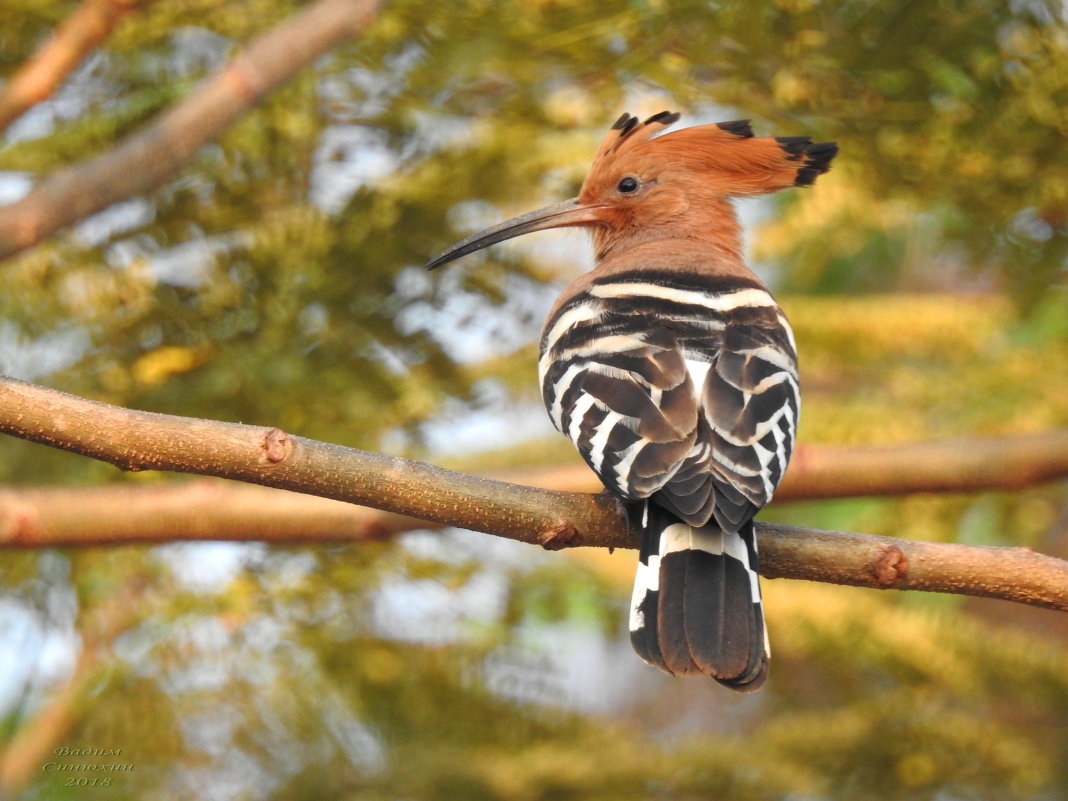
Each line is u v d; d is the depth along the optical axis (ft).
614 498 23.08
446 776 34.42
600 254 33.91
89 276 29.68
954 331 37.47
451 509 22.38
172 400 29.55
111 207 28.12
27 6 29.63
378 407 30.12
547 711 37.01
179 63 30.91
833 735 38.47
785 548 22.63
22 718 31.42
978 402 34.50
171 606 30.71
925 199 31.35
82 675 30.83
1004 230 31.48
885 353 38.09
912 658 36.22
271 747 32.22
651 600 21.58
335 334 30.25
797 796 37.70
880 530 34.91
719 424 23.06
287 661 31.91
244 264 29.99
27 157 29.96
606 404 23.56
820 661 38.83
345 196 30.66
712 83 29.78
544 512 22.63
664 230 33.17
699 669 20.92
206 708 31.32
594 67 29.30
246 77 25.71
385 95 30.17
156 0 28.19
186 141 25.64
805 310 38.22
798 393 25.13
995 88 29.19
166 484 27.81
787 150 33.09
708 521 22.34
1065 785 40.04
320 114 30.27
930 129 29.76
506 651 34.47
